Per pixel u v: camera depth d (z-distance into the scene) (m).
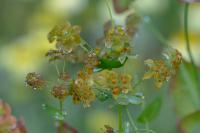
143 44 0.87
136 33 0.51
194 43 0.81
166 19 0.86
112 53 0.37
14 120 0.37
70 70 0.77
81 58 0.39
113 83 0.37
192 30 0.82
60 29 0.39
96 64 0.37
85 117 0.86
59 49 0.39
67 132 0.44
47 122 0.86
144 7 0.83
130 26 0.51
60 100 0.38
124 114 0.48
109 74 0.37
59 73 0.38
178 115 0.56
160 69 0.38
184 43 0.80
